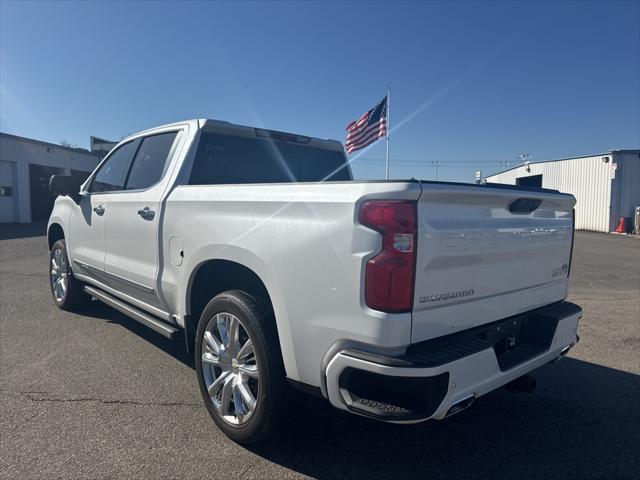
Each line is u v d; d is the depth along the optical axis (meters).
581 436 3.23
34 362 4.30
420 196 2.24
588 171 25.61
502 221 2.74
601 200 24.59
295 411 2.84
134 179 4.36
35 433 3.09
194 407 3.48
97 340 4.90
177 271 3.50
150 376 4.02
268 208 2.75
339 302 2.36
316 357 2.49
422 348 2.34
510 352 2.92
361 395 2.35
